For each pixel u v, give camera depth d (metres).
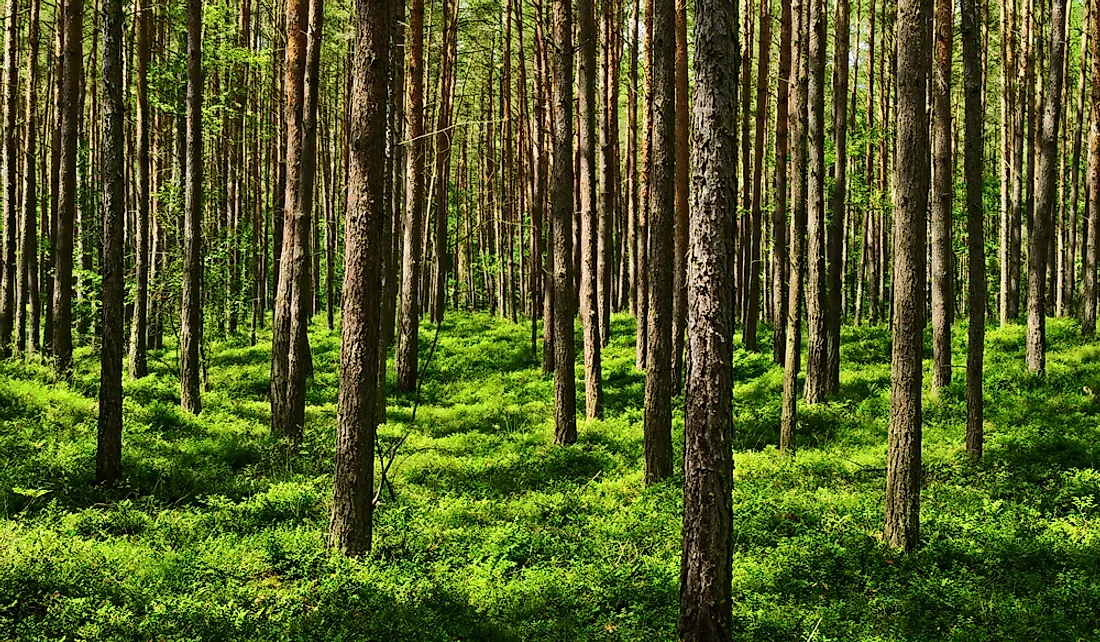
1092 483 10.48
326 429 16.02
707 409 5.45
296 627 6.85
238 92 24.09
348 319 8.58
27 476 10.73
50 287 23.30
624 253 36.06
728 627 5.56
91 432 13.38
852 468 12.34
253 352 26.53
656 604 7.52
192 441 13.94
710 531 5.48
